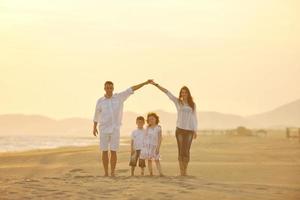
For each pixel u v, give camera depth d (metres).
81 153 32.88
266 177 14.20
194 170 16.56
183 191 9.70
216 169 16.92
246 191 10.02
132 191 9.63
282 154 26.66
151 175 14.05
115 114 13.41
